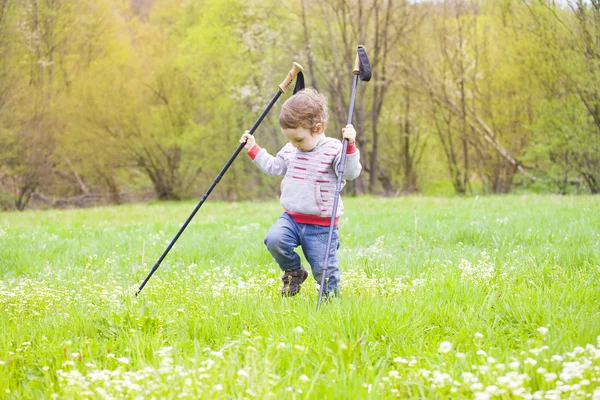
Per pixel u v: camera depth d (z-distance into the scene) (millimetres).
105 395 2834
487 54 25766
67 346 3771
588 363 2967
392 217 11148
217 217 13859
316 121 4848
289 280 5152
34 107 26578
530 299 4414
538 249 6855
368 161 32000
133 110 30859
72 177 33438
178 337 4027
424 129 29094
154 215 15805
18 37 25594
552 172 23969
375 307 4148
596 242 7070
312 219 4945
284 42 29156
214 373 3098
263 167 5141
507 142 26000
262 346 3588
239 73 29375
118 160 32000
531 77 23312
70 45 30156
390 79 27781
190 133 31312
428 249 7520
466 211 11781
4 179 27641
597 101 20906
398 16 27484
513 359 3285
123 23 32812
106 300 5141
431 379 3039
